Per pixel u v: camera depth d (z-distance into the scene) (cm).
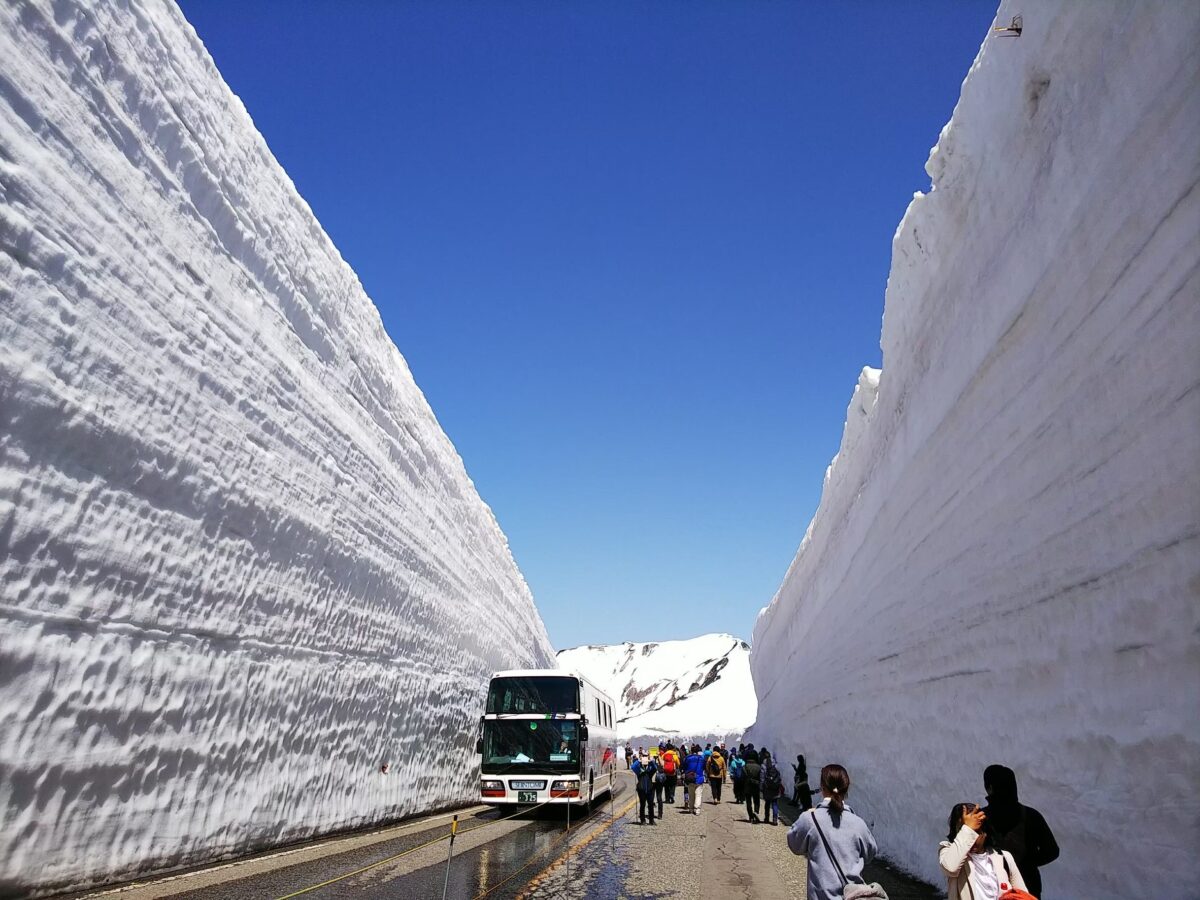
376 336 1456
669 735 6569
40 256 607
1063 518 534
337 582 1145
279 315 1033
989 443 692
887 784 1058
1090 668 491
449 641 1734
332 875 756
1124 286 458
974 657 715
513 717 1425
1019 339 624
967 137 748
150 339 741
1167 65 416
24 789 567
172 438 765
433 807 1510
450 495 1909
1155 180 427
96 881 633
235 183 929
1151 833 415
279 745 941
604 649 14875
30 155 604
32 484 589
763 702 3444
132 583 695
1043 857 367
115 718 661
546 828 1262
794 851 375
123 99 726
